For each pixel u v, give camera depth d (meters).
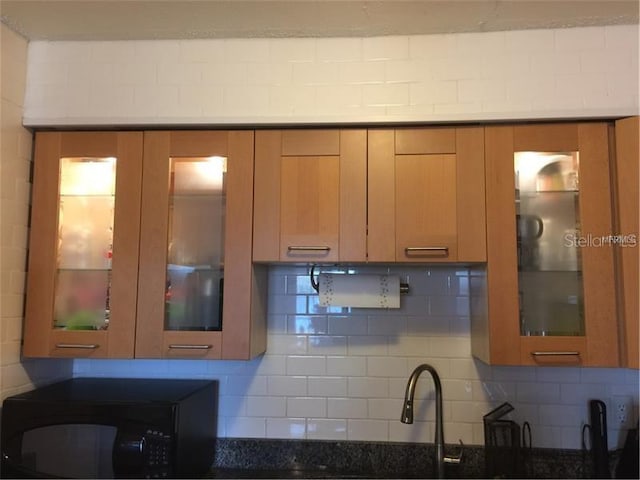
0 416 1.43
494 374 1.65
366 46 1.53
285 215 1.47
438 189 1.45
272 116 1.52
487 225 1.43
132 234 1.49
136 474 1.32
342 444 1.66
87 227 1.55
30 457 1.37
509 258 1.41
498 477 1.50
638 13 1.40
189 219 1.54
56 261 1.51
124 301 1.47
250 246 1.47
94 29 1.52
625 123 1.42
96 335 1.47
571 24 1.46
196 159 1.53
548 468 1.58
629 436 1.51
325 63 1.53
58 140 1.54
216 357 1.44
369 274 1.65
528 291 1.45
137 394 1.47
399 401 1.67
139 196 1.51
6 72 1.49
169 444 1.33
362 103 1.51
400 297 1.67
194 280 1.52
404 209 1.45
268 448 1.67
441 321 1.69
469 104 1.48
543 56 1.48
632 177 1.39
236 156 1.50
